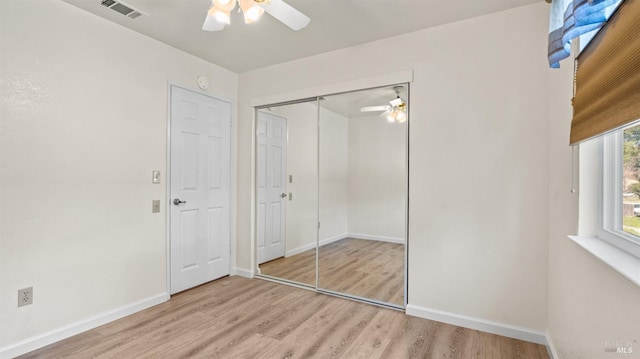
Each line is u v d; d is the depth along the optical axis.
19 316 1.99
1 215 1.93
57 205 2.17
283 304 2.79
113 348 2.06
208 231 3.31
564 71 1.76
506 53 2.25
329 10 2.28
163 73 2.86
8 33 1.96
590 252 1.22
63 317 2.19
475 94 2.35
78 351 2.02
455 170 2.42
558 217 1.86
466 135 2.38
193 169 3.14
